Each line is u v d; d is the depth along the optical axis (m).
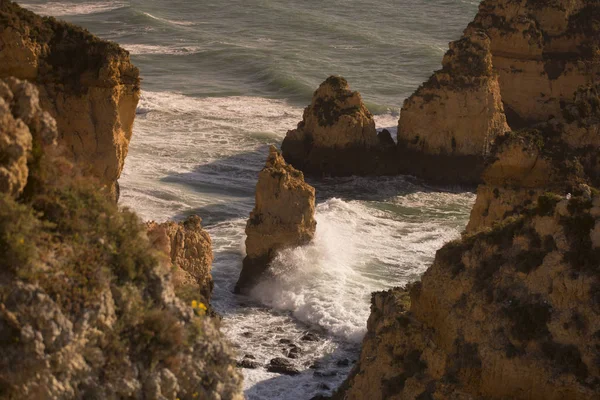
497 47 148.50
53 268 24.97
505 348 41.34
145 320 26.09
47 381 23.75
